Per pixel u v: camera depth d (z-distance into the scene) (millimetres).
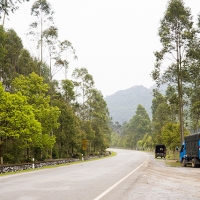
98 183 12617
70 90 45781
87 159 53312
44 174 18734
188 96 37875
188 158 27547
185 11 34000
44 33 39156
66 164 35125
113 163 33062
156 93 48125
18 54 48062
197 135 24578
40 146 31859
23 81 33500
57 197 8805
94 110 69312
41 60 40156
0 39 35281
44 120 32625
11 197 8914
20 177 16797
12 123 24984
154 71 35000
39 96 33656
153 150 108562
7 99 25422
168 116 72625
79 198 8562
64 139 43625
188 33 32531
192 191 9969
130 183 12477
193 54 33406
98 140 69375
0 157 27109
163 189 10484
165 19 34469
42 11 38969
